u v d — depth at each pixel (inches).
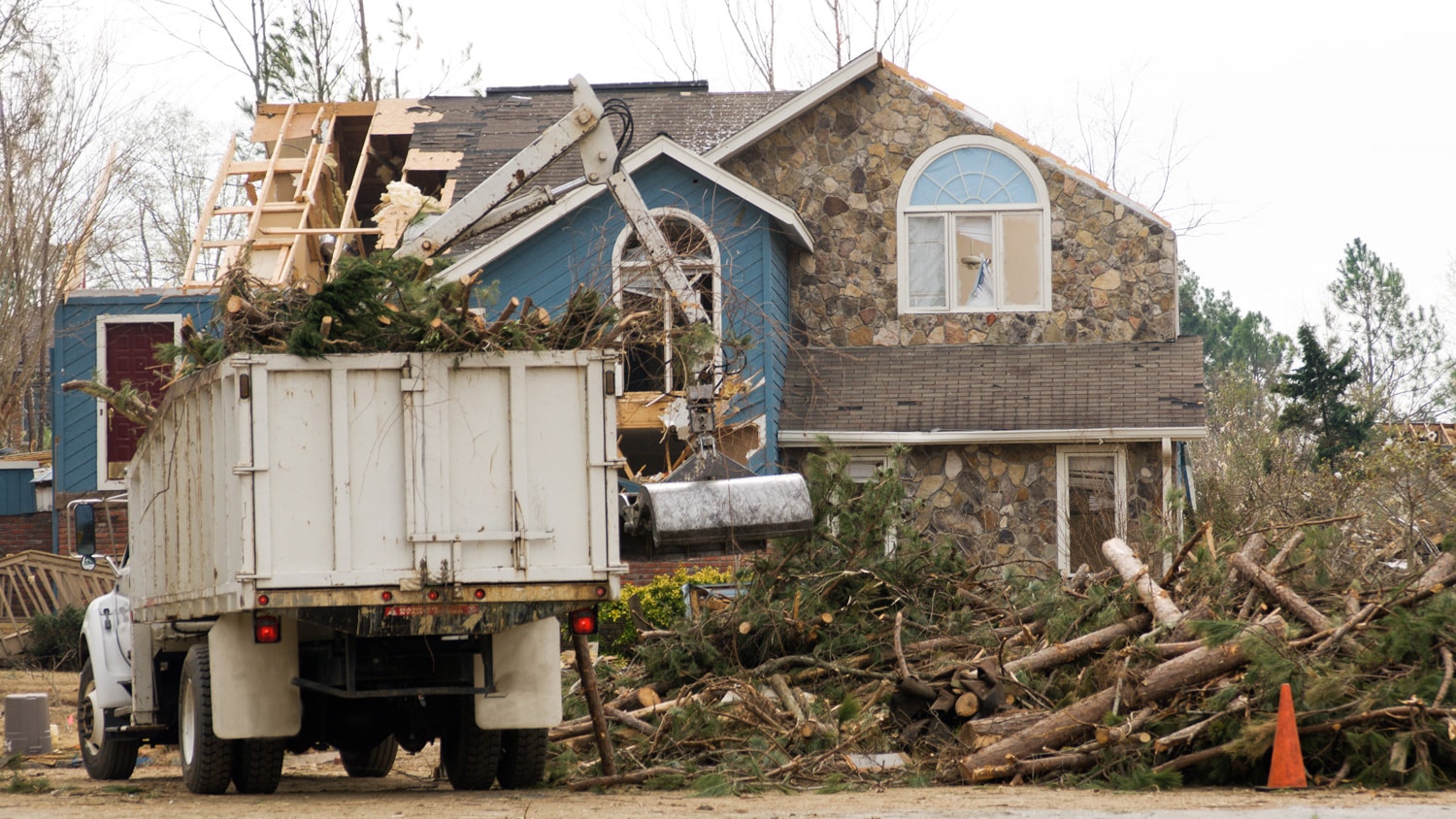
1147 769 868.6
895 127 2108.8
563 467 840.9
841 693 1096.2
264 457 799.7
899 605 1214.9
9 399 2055.9
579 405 846.5
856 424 1968.5
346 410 814.5
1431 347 5364.2
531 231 1943.9
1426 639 890.7
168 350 938.7
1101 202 2082.9
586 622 856.3
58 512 2239.2
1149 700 906.7
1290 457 3193.9
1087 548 1967.3
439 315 829.8
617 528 845.2
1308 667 880.9
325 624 808.9
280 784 1049.5
